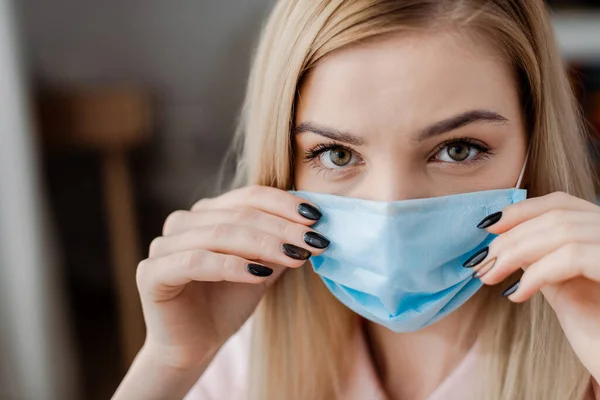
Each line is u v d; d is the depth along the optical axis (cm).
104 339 199
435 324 71
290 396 79
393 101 52
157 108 212
